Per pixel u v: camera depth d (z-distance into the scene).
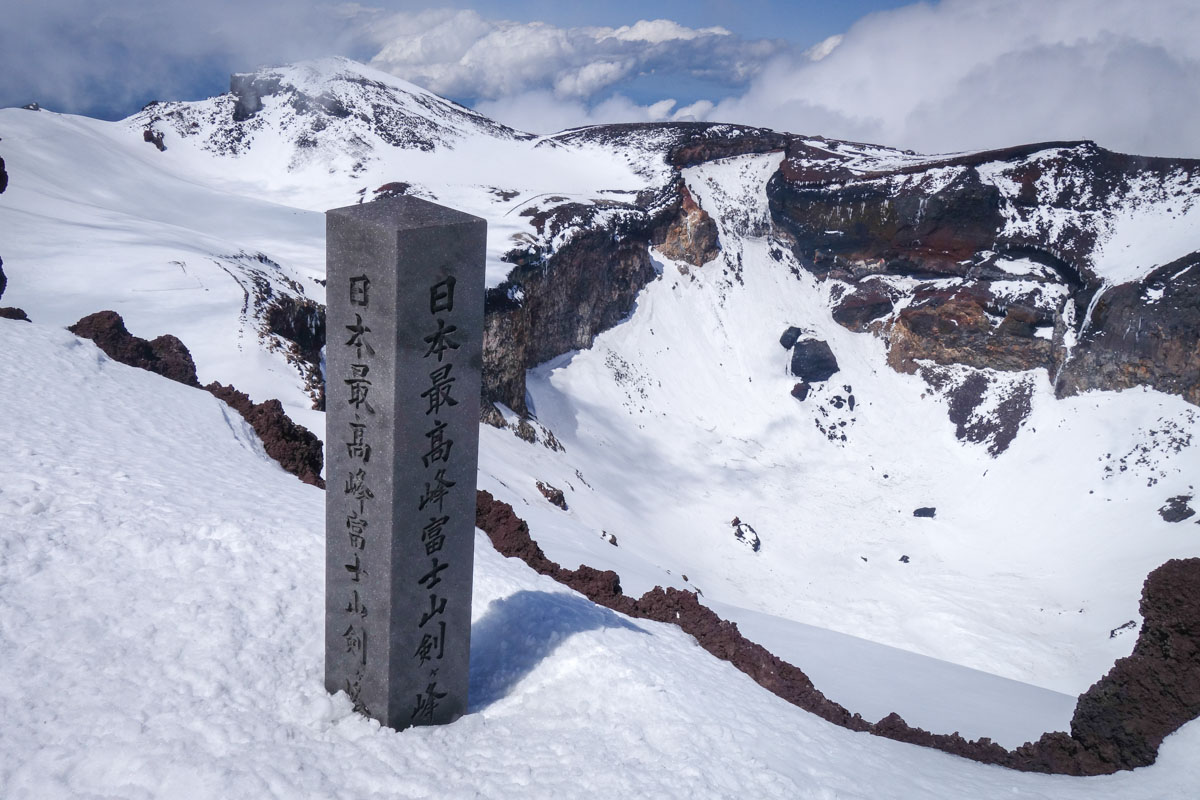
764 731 8.89
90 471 11.43
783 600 74.25
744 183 129.25
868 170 119.50
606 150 135.12
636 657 9.91
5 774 6.02
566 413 91.50
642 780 7.27
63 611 8.19
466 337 7.39
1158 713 10.04
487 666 9.34
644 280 110.44
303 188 127.62
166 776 6.30
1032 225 108.06
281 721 7.39
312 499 13.20
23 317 21.25
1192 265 94.06
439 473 7.51
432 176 129.25
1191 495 81.62
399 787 6.75
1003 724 14.36
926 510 90.62
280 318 45.84
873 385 109.00
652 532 78.50
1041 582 76.62
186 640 8.19
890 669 17.58
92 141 100.94
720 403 105.75
